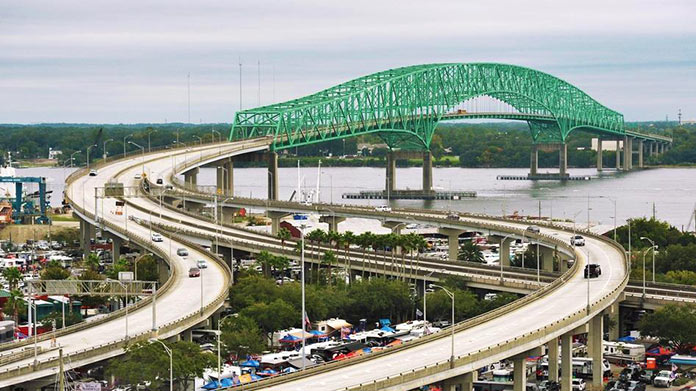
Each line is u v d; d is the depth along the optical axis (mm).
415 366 142000
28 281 192125
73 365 156250
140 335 170625
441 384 149625
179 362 156375
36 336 163625
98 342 168125
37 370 151250
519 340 156625
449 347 154750
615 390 175500
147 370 153125
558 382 181750
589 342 199125
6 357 155125
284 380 134625
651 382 182625
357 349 192000
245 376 168250
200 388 161375
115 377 158625
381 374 137375
